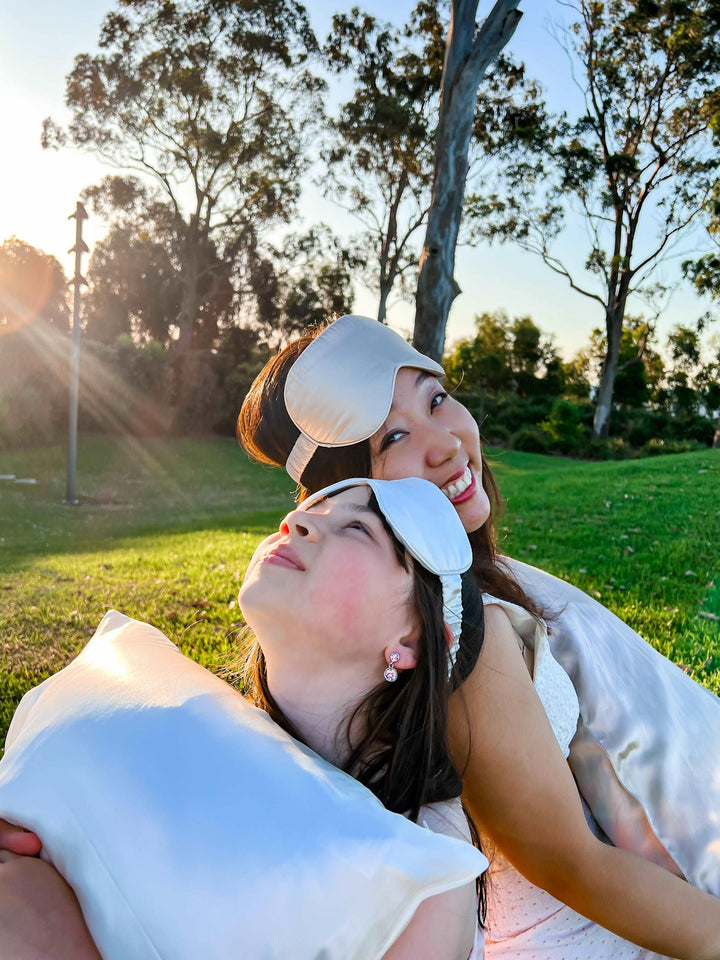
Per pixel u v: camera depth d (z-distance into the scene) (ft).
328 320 5.08
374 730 3.51
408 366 4.58
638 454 100.73
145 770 3.13
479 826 4.05
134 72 96.78
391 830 2.90
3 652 13.12
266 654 3.62
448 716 3.69
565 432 101.40
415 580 3.43
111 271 136.26
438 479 4.57
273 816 2.94
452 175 22.77
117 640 4.14
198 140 98.94
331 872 2.81
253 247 113.60
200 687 3.48
